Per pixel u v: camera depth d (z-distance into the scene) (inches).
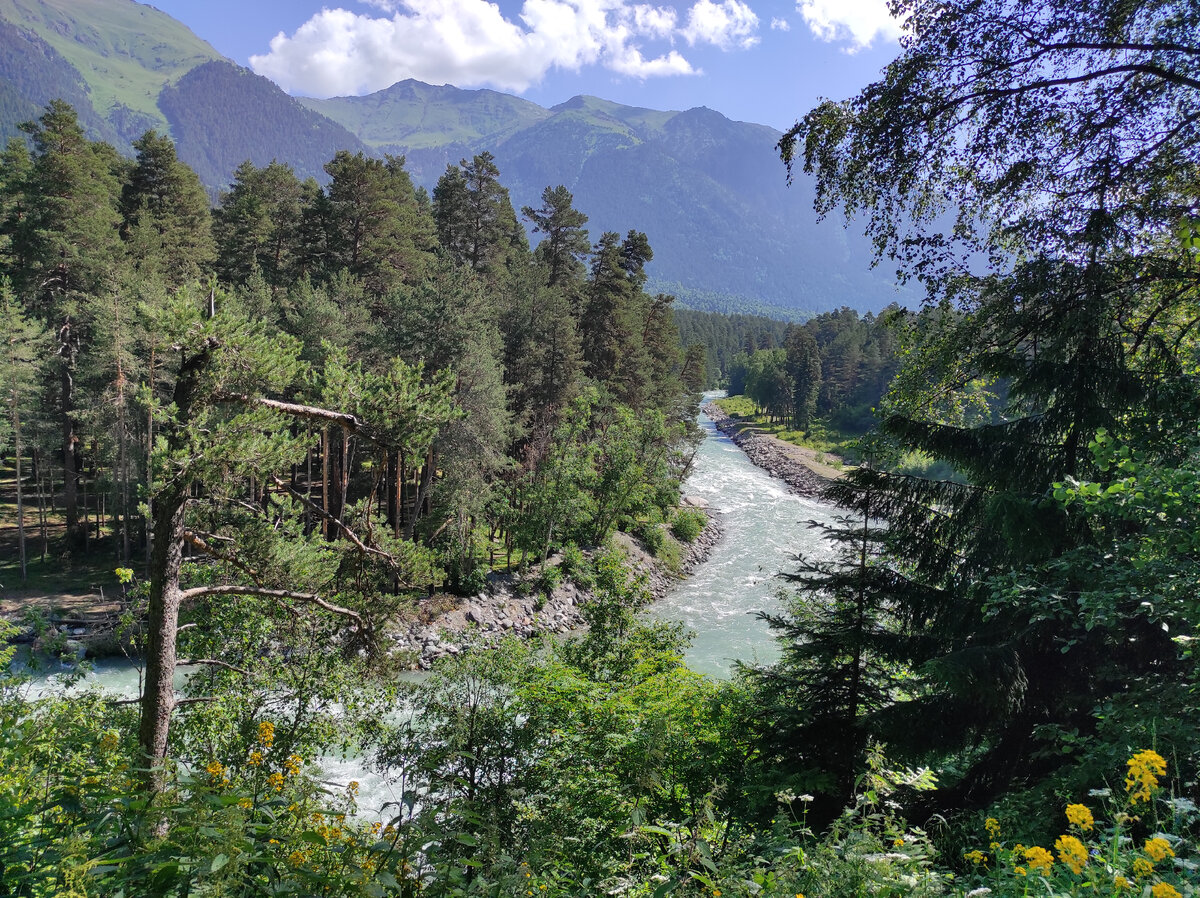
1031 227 364.8
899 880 155.2
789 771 354.9
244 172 2388.0
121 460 1286.9
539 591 1460.4
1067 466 313.7
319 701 473.1
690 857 187.3
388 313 1600.6
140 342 1275.8
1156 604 215.2
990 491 339.3
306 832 119.6
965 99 358.9
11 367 1278.3
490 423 1248.2
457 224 2256.4
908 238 402.9
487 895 136.5
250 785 166.7
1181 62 320.5
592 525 1718.8
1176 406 277.6
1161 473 204.4
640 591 725.3
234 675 465.1
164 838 115.5
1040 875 136.5
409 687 483.5
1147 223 337.7
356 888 120.1
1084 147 353.4
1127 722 222.8
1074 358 318.7
